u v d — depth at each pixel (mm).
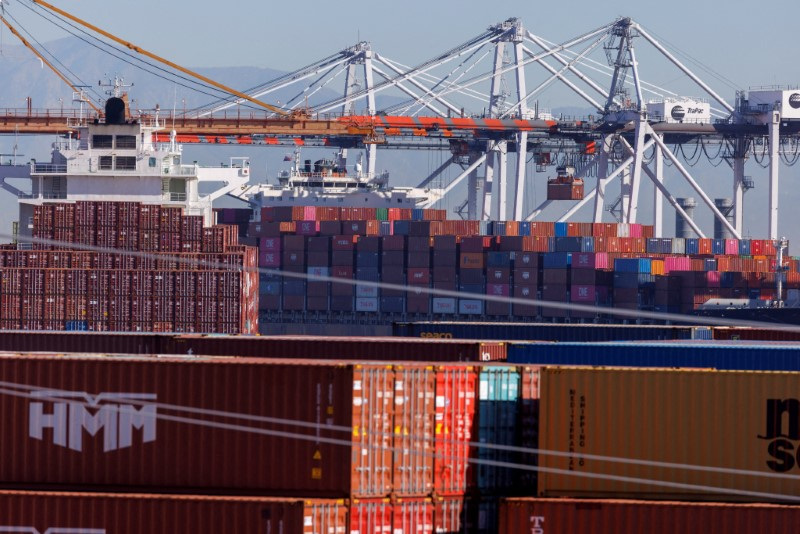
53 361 121125
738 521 112750
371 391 117188
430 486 118938
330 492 117188
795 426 117312
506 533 113938
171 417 119625
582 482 117750
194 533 113875
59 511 114812
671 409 117688
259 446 118375
